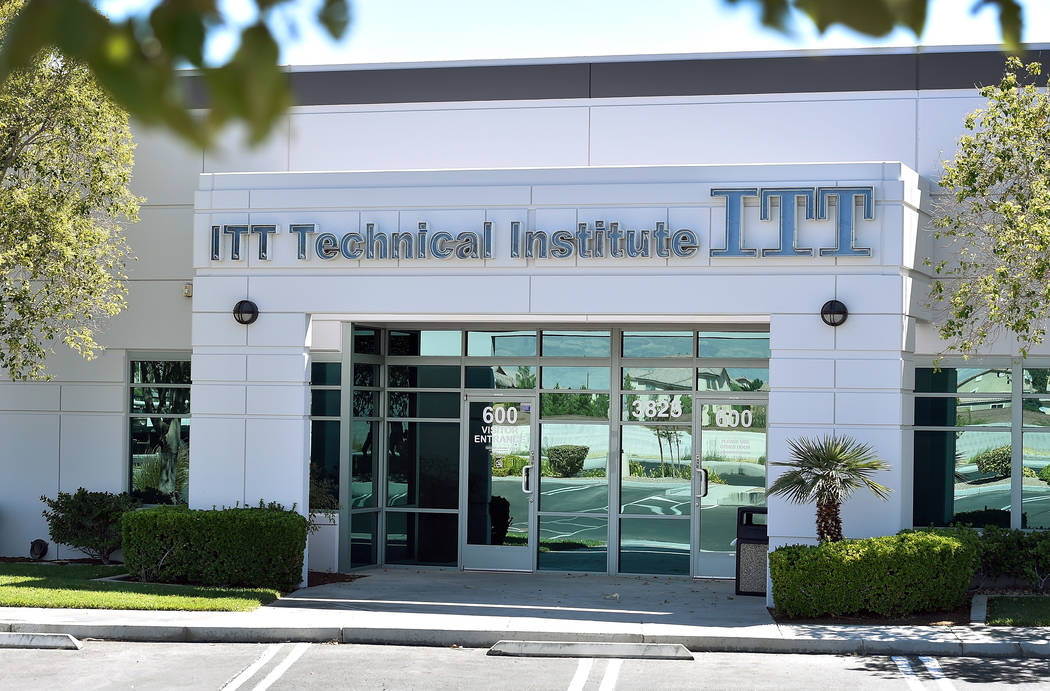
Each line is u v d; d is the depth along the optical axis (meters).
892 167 14.28
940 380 16.25
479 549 17.41
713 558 16.66
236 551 14.66
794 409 14.27
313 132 18.28
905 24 1.22
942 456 16.20
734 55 17.39
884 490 13.26
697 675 10.64
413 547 17.62
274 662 11.12
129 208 17.16
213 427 15.57
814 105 17.14
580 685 10.20
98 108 16.02
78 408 18.62
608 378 17.17
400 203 15.28
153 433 18.53
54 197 16.61
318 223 15.45
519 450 17.38
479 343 17.56
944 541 13.24
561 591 15.21
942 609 13.26
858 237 14.23
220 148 1.28
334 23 1.22
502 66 17.95
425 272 15.19
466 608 13.65
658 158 17.52
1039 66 14.30
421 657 11.46
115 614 12.74
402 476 17.72
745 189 14.45
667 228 14.66
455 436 17.62
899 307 14.12
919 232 15.01
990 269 15.05
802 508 14.17
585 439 17.20
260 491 15.41
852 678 10.45
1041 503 15.93
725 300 14.50
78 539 17.72
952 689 9.90
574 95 17.77
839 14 1.22
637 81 17.62
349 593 14.73
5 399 18.83
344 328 16.89
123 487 18.48
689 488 16.84
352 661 11.22
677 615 13.29
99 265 17.25
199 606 13.12
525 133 17.84
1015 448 15.98
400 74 18.16
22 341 18.36
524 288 14.95
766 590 14.64
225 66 1.21
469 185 15.17
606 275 14.77
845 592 12.79
